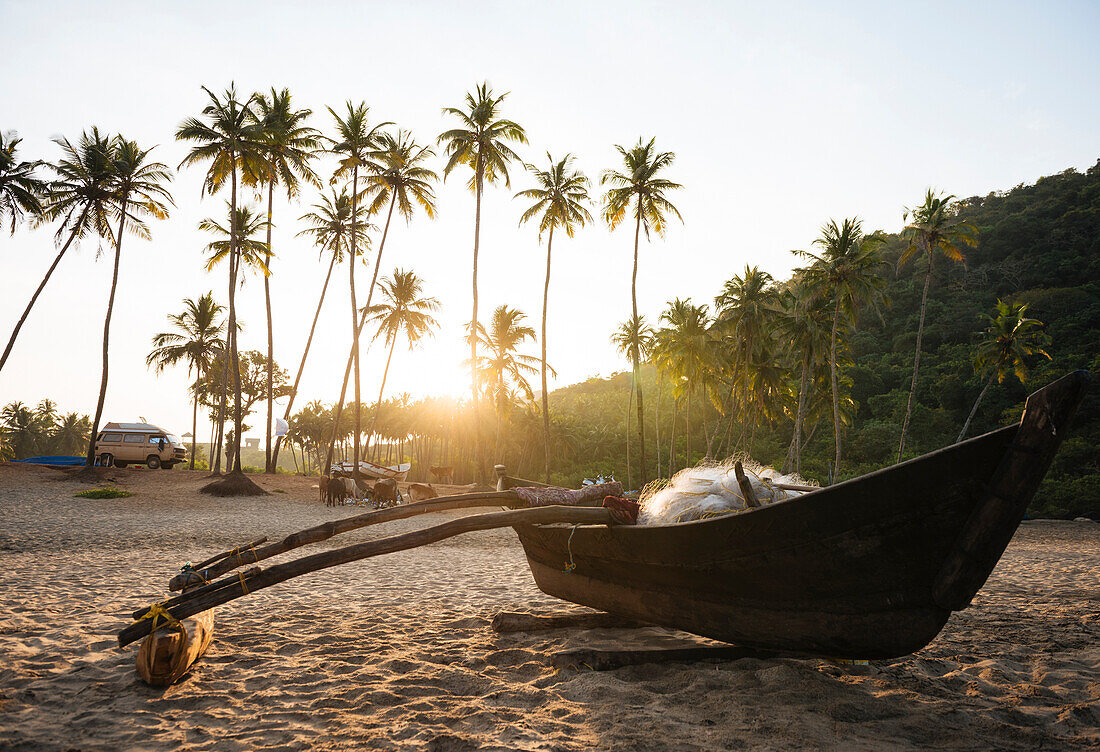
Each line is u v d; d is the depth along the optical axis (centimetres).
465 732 346
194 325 4322
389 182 3350
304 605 717
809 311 3747
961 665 505
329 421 8019
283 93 3139
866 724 363
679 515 487
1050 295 7600
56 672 433
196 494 2555
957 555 333
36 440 9581
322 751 318
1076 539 2339
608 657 466
